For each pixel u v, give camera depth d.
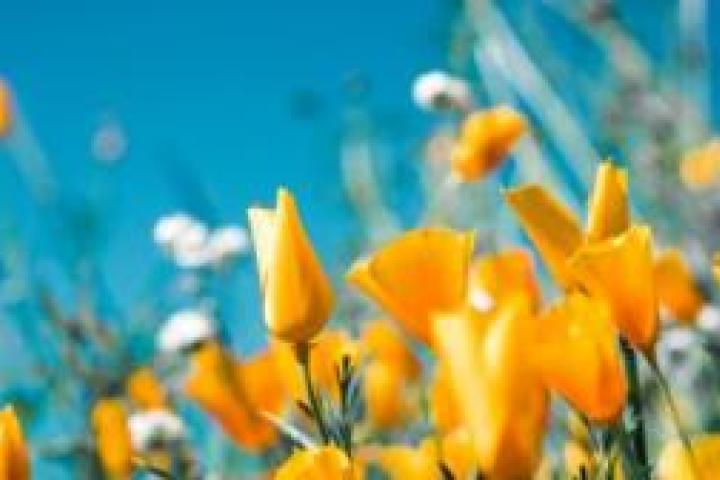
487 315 0.77
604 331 0.79
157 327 1.64
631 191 1.81
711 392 1.36
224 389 1.08
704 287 1.47
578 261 0.81
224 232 1.56
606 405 0.79
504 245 1.58
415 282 0.79
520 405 0.76
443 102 1.72
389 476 1.06
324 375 0.93
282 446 1.08
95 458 1.47
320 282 0.85
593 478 0.82
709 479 0.82
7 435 0.85
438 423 0.94
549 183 1.74
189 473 1.26
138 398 1.44
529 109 1.79
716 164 1.81
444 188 1.64
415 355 1.29
